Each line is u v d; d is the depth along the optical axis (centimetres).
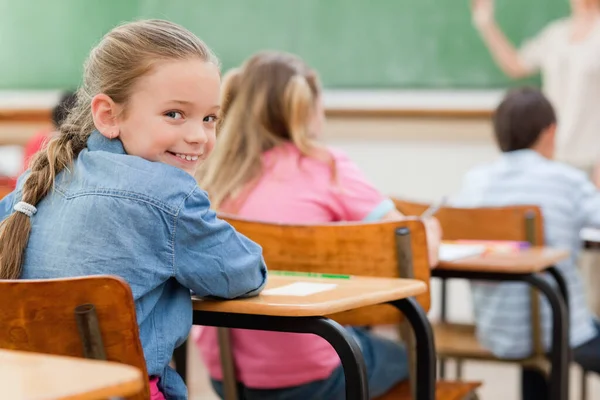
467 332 362
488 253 295
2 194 333
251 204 246
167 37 168
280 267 219
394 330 531
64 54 636
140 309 159
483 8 576
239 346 247
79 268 158
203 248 164
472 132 581
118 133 169
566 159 562
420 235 215
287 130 252
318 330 165
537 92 363
